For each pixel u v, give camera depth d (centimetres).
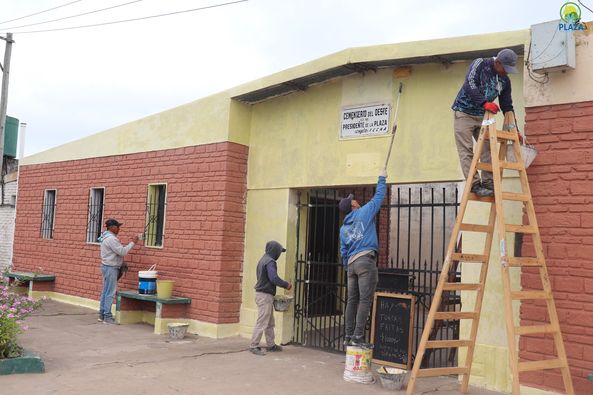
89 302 1155
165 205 1009
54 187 1298
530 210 546
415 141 731
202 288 920
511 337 481
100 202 1188
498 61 558
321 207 943
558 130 578
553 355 562
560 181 573
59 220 1268
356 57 738
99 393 567
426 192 1270
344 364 737
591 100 561
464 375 598
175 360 731
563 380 535
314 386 624
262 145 928
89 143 1209
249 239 926
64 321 998
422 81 735
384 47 716
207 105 959
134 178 1084
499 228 507
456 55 673
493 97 565
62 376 626
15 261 1384
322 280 906
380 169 762
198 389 599
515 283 623
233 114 925
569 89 574
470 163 581
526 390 577
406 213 1289
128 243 1077
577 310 550
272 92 890
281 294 870
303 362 742
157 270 1005
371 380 646
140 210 1061
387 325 729
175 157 1005
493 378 622
